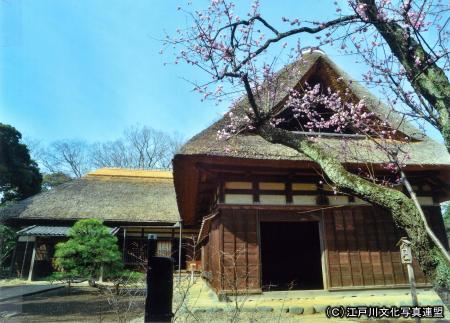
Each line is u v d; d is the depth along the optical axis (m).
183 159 7.67
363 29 3.86
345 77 9.51
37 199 20.14
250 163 7.90
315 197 8.73
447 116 2.78
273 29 4.02
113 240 12.78
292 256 13.90
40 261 17.45
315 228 13.99
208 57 4.57
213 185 9.62
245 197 8.45
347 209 8.77
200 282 13.91
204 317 6.04
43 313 7.59
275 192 8.61
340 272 8.28
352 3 3.72
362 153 8.11
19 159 21.77
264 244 13.98
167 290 2.81
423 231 2.71
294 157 7.88
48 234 16.80
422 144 9.38
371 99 9.33
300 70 9.25
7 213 18.52
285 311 6.76
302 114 8.62
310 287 11.20
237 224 8.21
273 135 3.88
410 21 3.07
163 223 19.77
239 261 7.90
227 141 8.08
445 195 9.39
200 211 13.86
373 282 8.31
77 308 8.30
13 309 7.35
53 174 34.44
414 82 3.08
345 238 8.55
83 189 21.72
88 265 11.91
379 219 8.79
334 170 3.31
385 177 8.73
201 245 15.69
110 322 6.45
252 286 7.77
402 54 3.20
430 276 2.66
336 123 7.46
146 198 21.73
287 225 14.16
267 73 5.30
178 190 10.18
